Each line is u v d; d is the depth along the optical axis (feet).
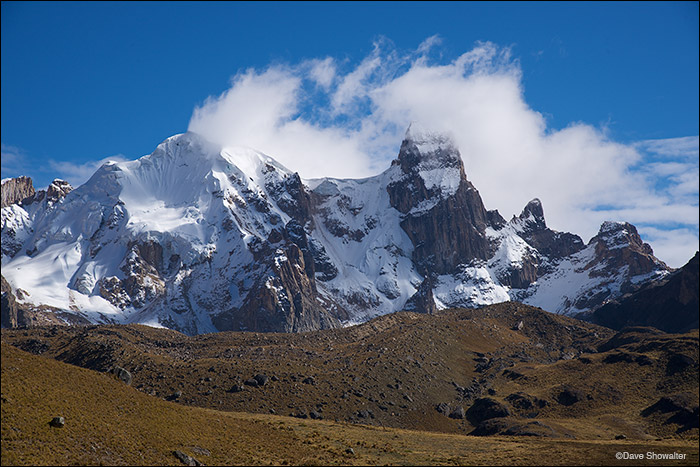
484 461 475.72
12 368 416.87
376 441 527.40
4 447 358.84
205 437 449.89
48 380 422.41
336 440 516.73
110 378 469.16
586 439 625.00
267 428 515.91
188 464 405.59
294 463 441.68
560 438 640.17
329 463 450.71
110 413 422.00
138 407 445.78
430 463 468.34
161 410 458.91
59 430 384.47
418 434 577.84
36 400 397.80
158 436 423.23
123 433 409.08
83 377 447.42
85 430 394.93
